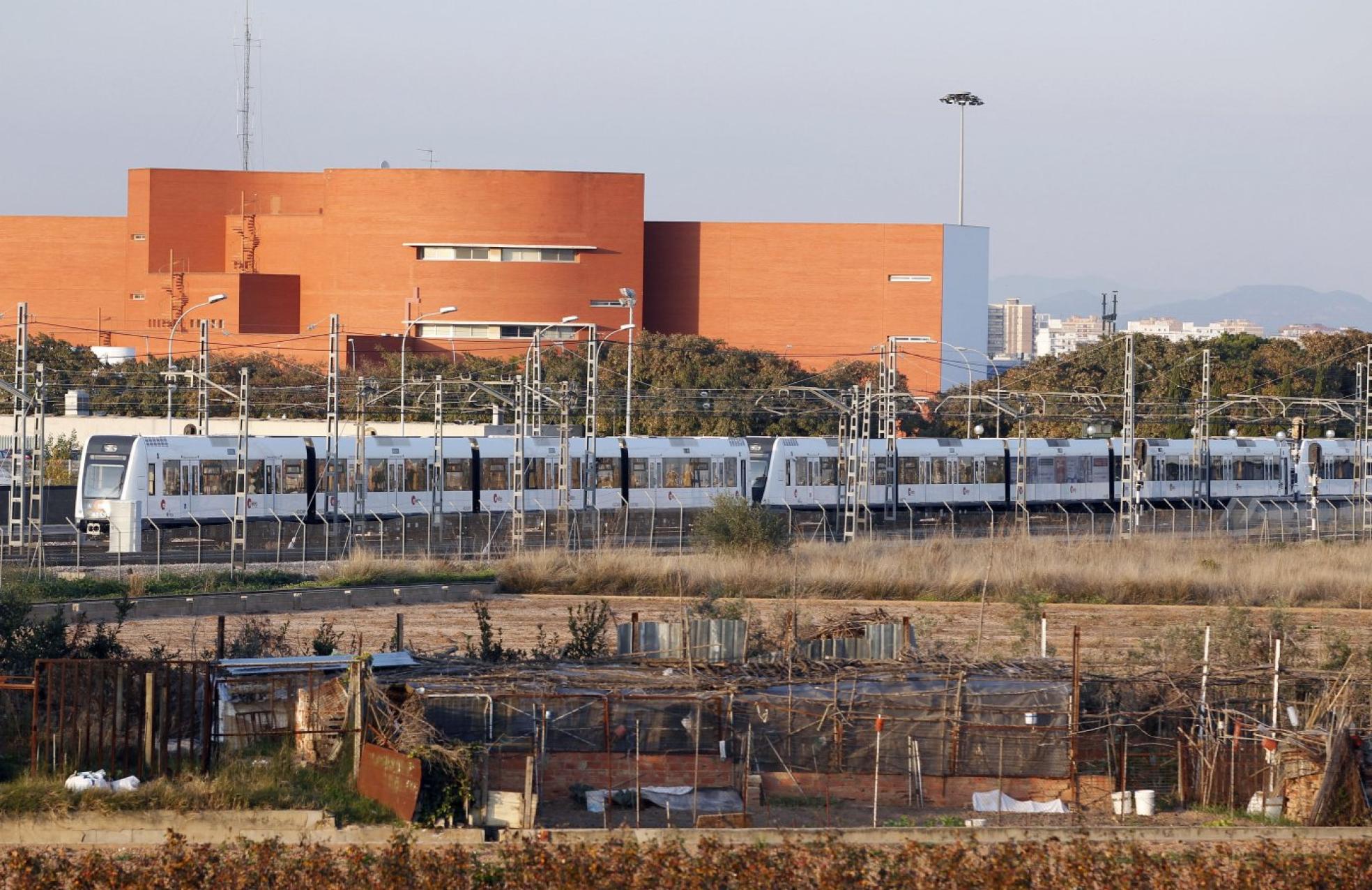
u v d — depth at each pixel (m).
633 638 76.25
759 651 78.56
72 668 63.88
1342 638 94.12
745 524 139.50
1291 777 64.56
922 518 180.62
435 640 97.00
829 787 65.25
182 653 85.38
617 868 50.19
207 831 57.69
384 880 49.53
